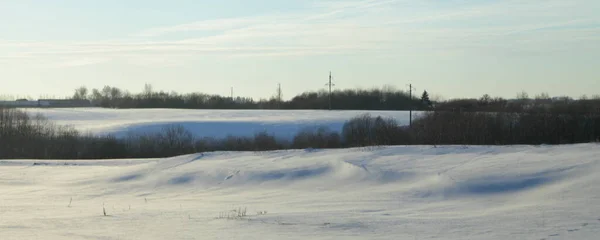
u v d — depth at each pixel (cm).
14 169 3600
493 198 1875
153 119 8762
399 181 2284
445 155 2691
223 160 3130
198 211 1778
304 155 3086
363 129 5475
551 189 1862
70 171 3419
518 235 1212
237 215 1644
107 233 1316
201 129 7275
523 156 2448
